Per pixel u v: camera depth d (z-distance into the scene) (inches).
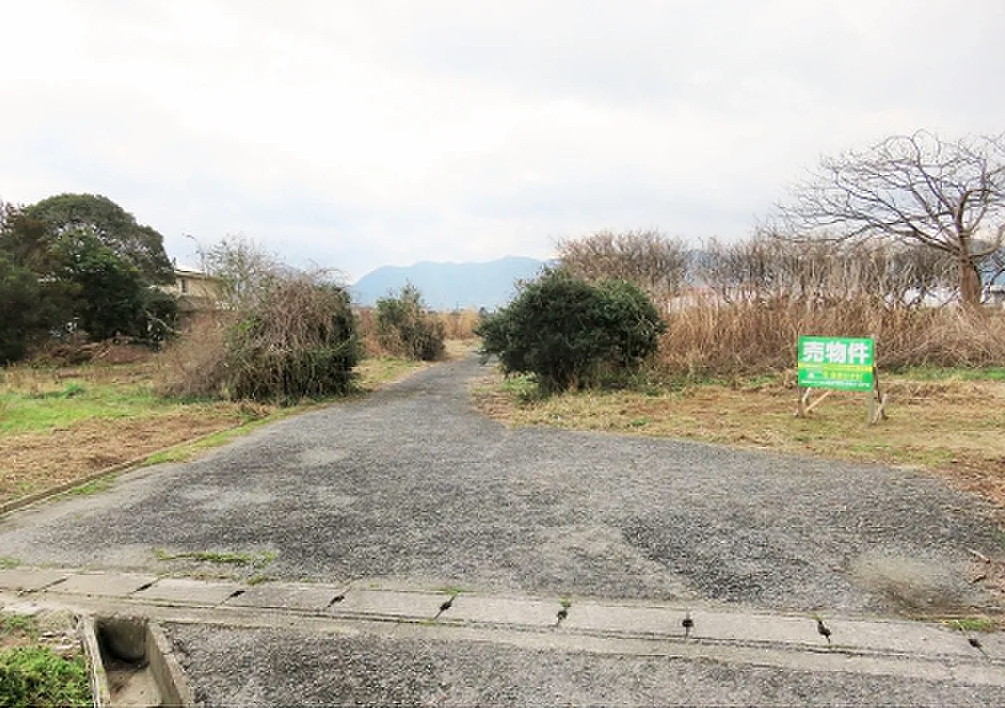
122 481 237.5
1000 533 160.9
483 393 482.0
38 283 745.6
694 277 574.6
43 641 120.6
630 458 249.4
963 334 472.1
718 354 472.4
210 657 113.7
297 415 390.0
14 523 191.6
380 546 164.9
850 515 176.6
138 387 515.8
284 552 162.7
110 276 839.1
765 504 188.4
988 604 126.5
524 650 113.7
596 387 413.7
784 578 139.6
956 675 102.9
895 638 114.2
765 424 304.7
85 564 158.4
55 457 272.1
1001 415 306.0
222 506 203.3
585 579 141.9
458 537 169.5
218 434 323.0
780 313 495.5
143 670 124.0
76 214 1204.5
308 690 103.0
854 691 99.2
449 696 100.5
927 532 162.6
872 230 617.3
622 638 116.9
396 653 113.7
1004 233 574.9
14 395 473.1
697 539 163.2
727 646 113.2
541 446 276.7
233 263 483.8
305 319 462.9
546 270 441.4
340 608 131.1
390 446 287.1
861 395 375.6
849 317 488.1
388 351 839.1
